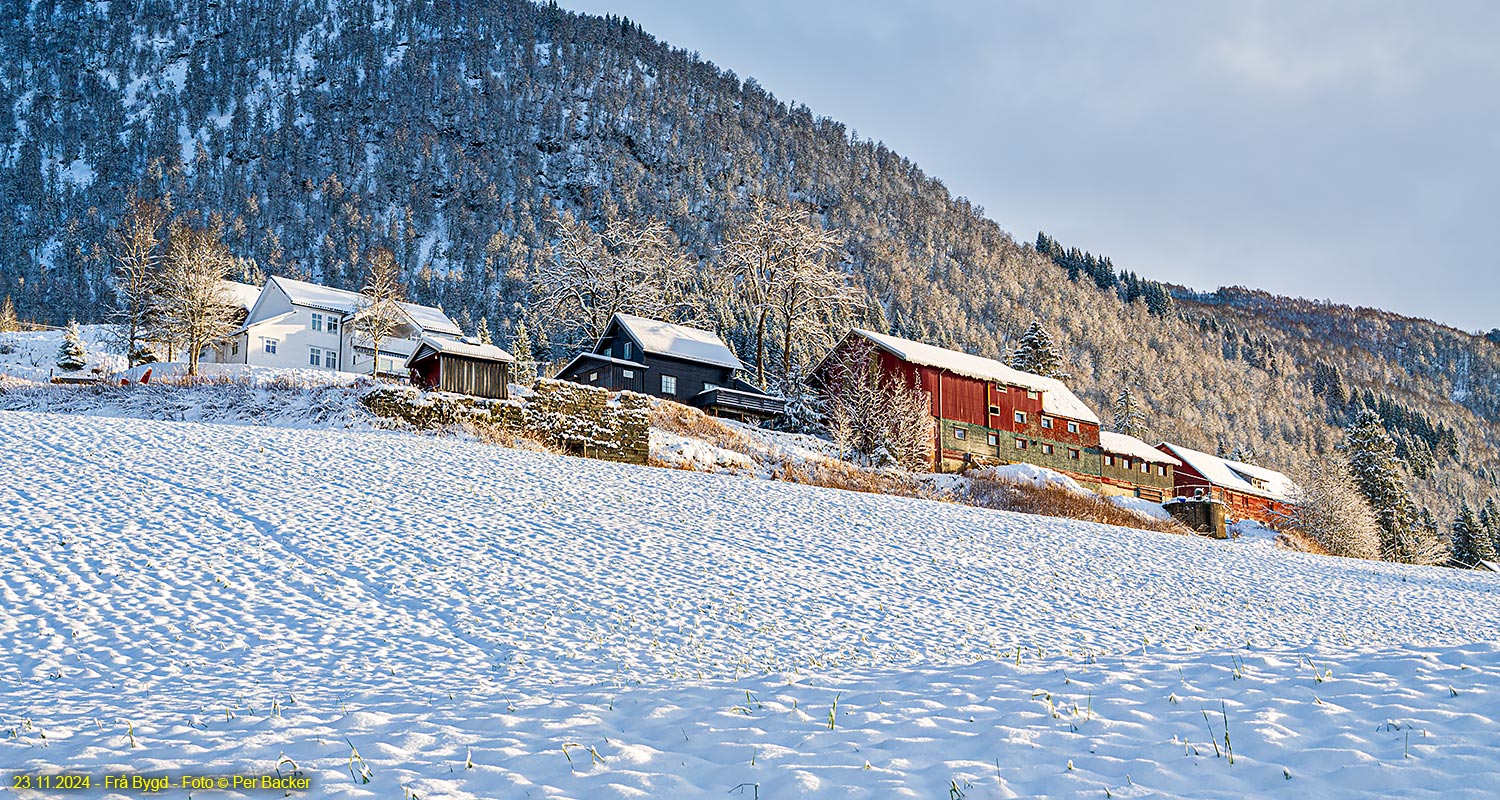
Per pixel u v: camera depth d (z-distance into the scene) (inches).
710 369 2325.3
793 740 316.5
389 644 592.4
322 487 952.9
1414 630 919.7
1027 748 295.0
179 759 325.1
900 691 378.3
